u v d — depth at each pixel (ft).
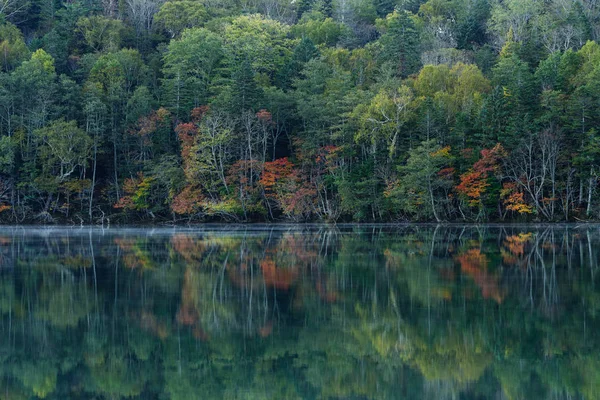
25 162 284.61
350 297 88.89
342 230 228.02
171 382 55.98
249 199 280.31
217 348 65.57
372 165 267.18
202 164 275.39
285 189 277.85
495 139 250.57
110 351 65.05
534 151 247.29
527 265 116.98
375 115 266.57
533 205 246.88
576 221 242.78
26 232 228.43
